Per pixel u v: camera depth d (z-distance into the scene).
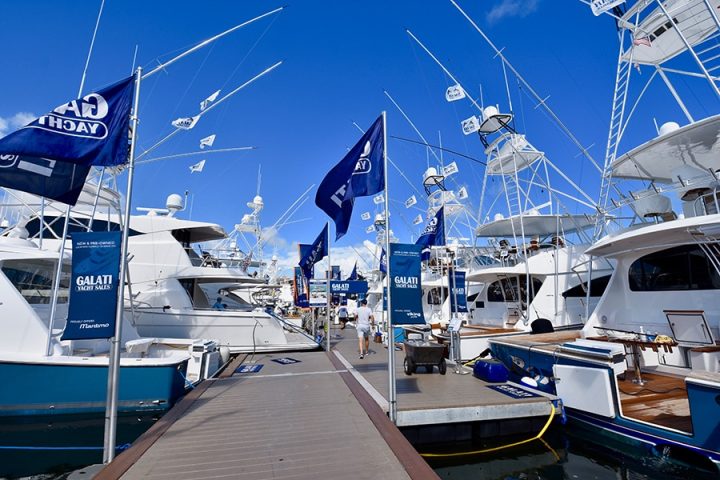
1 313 7.22
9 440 6.42
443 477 5.38
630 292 8.80
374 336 17.41
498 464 5.77
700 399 4.93
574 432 6.67
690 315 6.79
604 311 9.04
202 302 16.91
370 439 5.02
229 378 8.88
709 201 8.06
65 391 7.11
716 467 4.84
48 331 7.46
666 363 7.75
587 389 6.39
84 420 7.09
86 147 4.36
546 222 15.49
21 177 4.35
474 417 6.32
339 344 16.03
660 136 8.37
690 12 8.25
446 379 8.51
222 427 5.49
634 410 6.12
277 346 13.52
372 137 6.20
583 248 13.36
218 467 4.21
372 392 7.29
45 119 4.27
